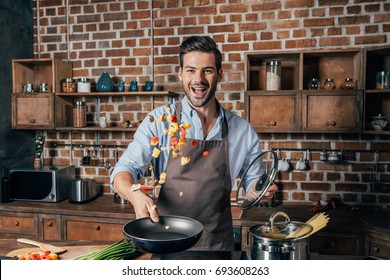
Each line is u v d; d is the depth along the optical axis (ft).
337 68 10.04
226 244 6.36
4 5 10.74
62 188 10.72
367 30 9.87
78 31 11.64
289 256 3.82
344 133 10.14
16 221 10.12
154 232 4.46
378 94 9.64
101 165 11.62
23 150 11.64
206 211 6.25
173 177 6.24
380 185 9.73
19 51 11.39
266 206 9.93
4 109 10.88
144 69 11.27
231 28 10.65
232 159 6.49
